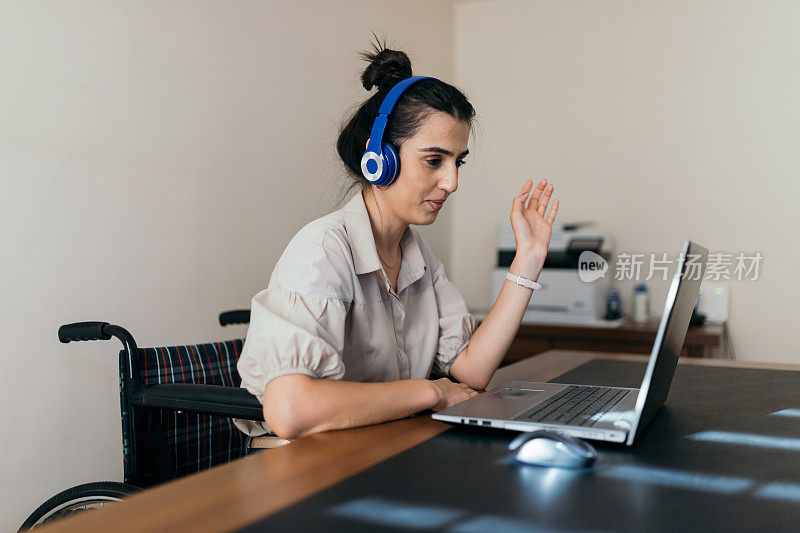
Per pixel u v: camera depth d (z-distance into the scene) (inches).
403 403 44.0
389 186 50.7
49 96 76.3
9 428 73.0
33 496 75.5
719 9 137.3
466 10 161.3
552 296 135.3
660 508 28.5
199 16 95.2
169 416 58.6
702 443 38.6
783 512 28.2
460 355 57.8
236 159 101.7
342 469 33.8
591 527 26.5
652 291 143.9
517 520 27.2
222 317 83.4
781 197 134.0
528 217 57.2
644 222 145.2
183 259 93.4
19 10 73.2
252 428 57.7
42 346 76.2
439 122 47.8
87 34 80.3
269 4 107.4
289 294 45.7
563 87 151.8
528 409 43.3
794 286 133.6
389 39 137.9
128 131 85.4
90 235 81.0
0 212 71.9
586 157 150.0
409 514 27.8
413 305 58.7
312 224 50.2
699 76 139.6
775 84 133.8
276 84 109.1
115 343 84.3
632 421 38.5
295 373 41.3
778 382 58.1
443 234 158.7
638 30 144.4
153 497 29.9
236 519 27.3
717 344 122.0
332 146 122.0
